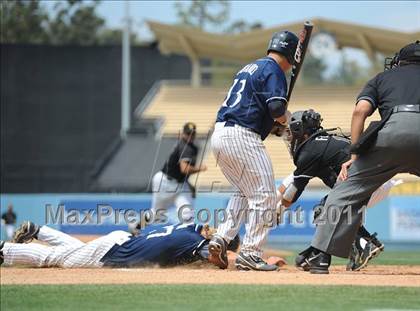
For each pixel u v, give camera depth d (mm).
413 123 19141
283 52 21391
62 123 108625
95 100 109438
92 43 136500
